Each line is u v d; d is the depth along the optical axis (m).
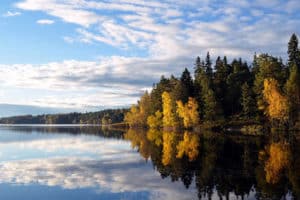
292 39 85.62
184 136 70.94
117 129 130.88
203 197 20.03
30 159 36.88
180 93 104.56
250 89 88.06
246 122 84.25
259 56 99.81
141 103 140.38
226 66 111.81
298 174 26.66
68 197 20.16
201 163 33.06
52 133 98.50
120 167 31.22
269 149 42.50
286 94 73.12
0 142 60.84
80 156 39.47
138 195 20.52
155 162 34.25
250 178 25.45
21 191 21.61
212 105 90.75
